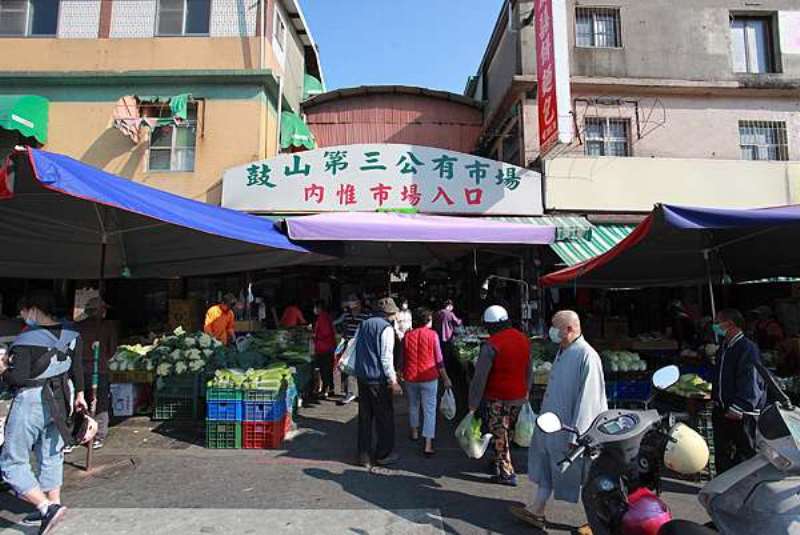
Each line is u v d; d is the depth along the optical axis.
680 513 4.47
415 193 11.13
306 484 4.99
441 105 16.09
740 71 12.57
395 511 4.39
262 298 14.36
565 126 9.95
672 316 11.95
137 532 3.90
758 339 9.88
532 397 6.62
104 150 11.99
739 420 4.24
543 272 11.10
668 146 12.07
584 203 11.45
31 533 3.92
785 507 2.46
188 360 7.21
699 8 12.59
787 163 11.84
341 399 9.04
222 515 4.23
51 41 12.23
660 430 3.08
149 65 12.20
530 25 12.39
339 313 14.74
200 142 11.96
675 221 4.50
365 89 15.73
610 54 12.30
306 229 7.25
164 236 6.61
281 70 13.98
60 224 5.91
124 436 6.56
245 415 6.18
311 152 11.22
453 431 7.07
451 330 10.45
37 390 3.86
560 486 3.96
